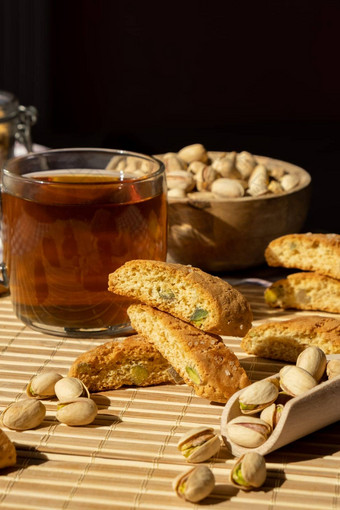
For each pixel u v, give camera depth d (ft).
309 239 2.55
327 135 5.36
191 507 1.90
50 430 2.09
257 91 5.78
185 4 5.56
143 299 2.22
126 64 5.69
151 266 2.20
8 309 2.59
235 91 5.79
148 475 1.97
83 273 2.33
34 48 5.51
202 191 2.77
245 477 1.92
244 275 2.80
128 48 5.65
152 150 5.08
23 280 2.39
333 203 4.19
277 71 5.70
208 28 5.63
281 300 2.61
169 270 2.19
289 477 1.97
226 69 5.74
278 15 5.55
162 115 5.84
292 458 2.02
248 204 2.66
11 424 2.07
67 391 2.13
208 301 2.16
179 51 5.69
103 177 2.44
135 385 2.25
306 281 2.58
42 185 2.29
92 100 5.74
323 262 2.55
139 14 5.56
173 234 2.71
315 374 2.13
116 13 5.54
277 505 1.91
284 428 1.98
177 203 2.67
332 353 2.31
